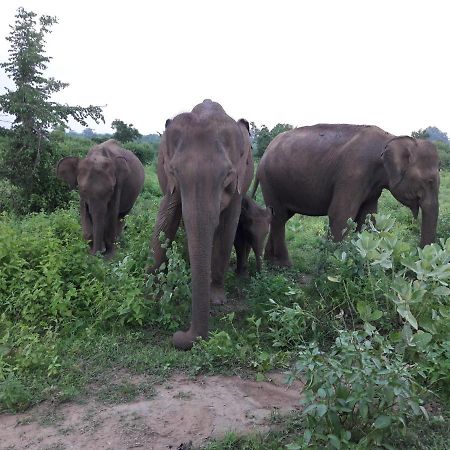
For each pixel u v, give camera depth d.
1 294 4.77
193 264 4.12
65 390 3.51
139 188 9.47
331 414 2.67
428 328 3.58
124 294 4.71
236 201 5.21
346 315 4.59
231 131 4.56
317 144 6.66
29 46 10.16
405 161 6.15
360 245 3.85
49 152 10.81
